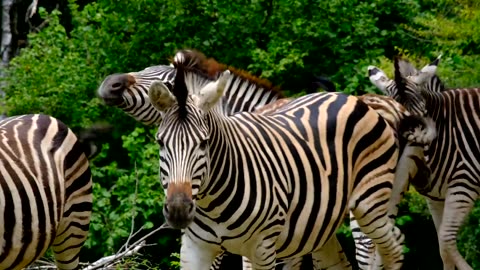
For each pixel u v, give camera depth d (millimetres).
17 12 21516
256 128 8836
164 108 7832
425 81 12438
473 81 16078
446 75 16172
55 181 7973
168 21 17797
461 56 16906
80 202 8328
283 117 9297
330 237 9484
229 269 17828
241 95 11172
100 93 11867
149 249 17484
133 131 17516
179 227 7539
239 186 8352
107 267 10484
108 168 17078
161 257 17469
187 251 8594
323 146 9219
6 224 7539
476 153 12555
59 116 17906
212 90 7922
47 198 7859
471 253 15164
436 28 16859
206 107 7941
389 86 12648
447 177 12609
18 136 7945
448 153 12586
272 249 8656
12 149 7797
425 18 17688
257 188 8469
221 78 7922
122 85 11805
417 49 19266
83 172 8352
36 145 7992
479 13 16266
